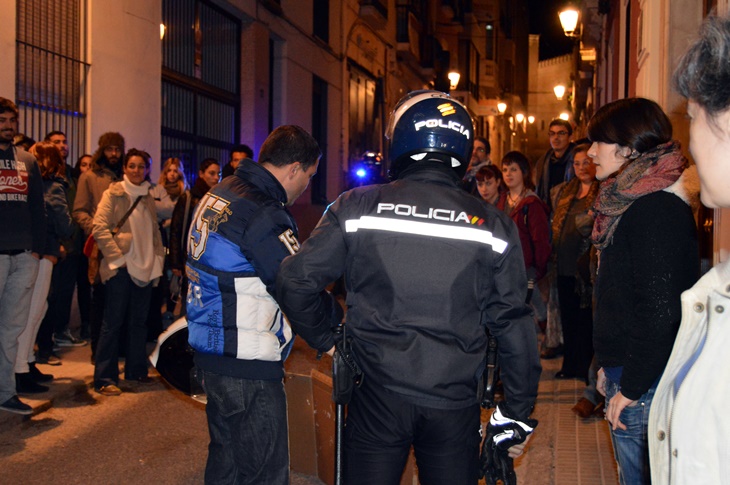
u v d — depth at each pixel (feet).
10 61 24.17
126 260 19.63
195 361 9.96
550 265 21.68
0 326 17.01
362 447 7.30
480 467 7.95
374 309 7.25
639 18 25.44
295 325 7.68
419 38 82.84
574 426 16.47
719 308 5.02
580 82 80.84
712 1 18.21
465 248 7.20
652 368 7.52
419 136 7.66
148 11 32.01
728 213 13.39
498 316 7.38
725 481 4.89
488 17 123.03
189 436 16.65
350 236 7.42
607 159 8.86
